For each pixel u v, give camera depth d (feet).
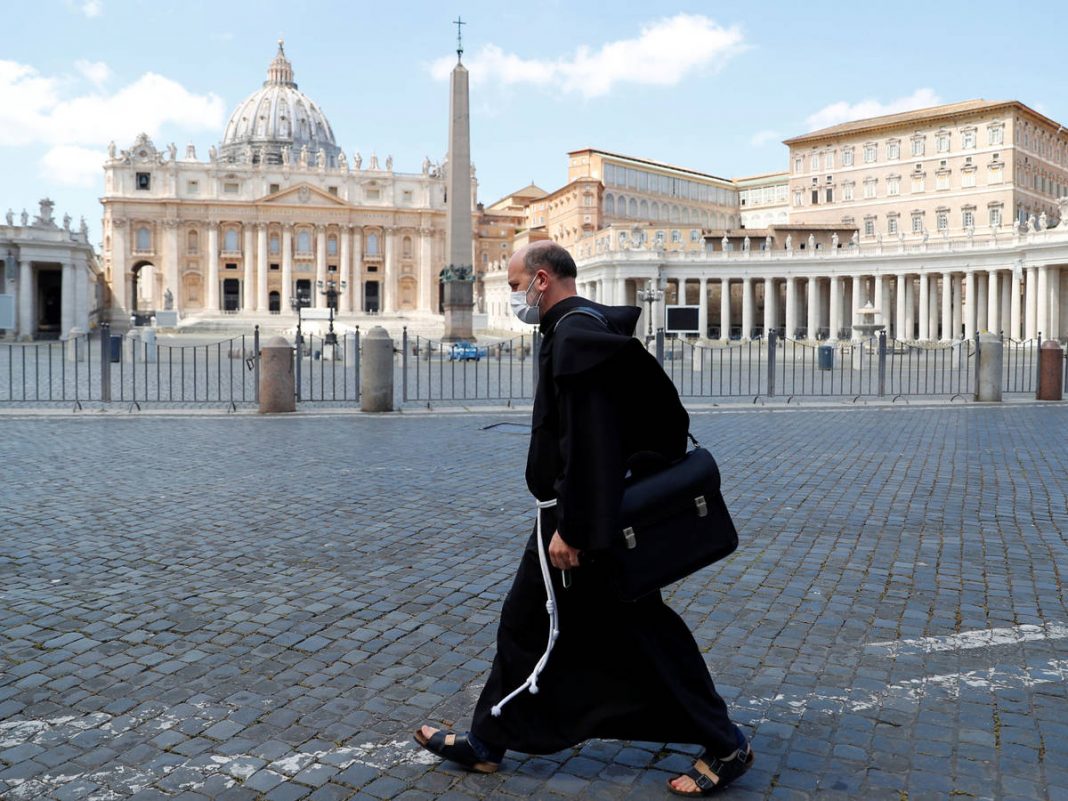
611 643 10.61
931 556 21.39
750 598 18.17
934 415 53.31
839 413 54.49
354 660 15.03
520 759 11.85
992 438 42.55
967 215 242.37
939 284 255.70
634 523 10.07
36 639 15.89
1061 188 263.49
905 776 11.25
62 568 20.25
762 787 11.01
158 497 28.04
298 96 484.33
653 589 10.05
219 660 15.01
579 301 10.60
